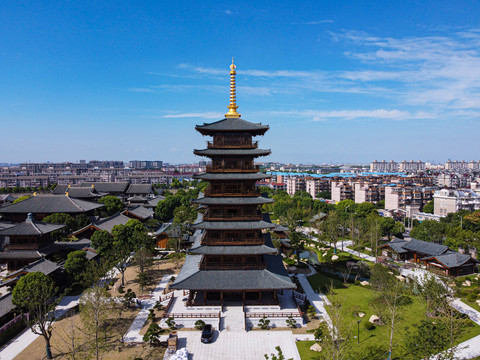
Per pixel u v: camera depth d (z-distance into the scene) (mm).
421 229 112750
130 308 61094
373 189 199625
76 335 51312
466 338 49656
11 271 80250
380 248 102562
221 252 57844
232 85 66500
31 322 47188
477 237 101938
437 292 54969
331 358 40156
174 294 66062
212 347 48219
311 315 57656
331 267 88500
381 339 49281
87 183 183500
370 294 67375
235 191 61219
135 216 134125
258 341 49875
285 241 104438
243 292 57625
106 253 78562
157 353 46750
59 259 84750
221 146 61375
